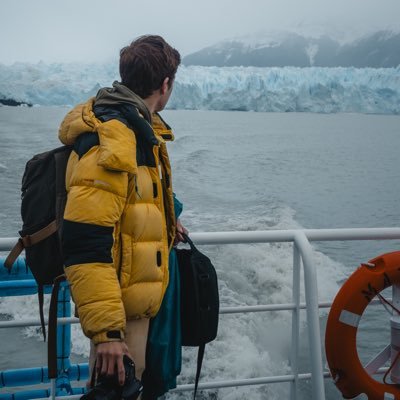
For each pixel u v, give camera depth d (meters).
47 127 65.19
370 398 1.86
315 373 1.85
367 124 107.12
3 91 148.00
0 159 27.30
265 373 5.48
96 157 1.23
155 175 1.35
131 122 1.28
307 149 49.12
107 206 1.21
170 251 1.52
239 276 8.91
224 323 6.26
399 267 1.83
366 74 144.12
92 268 1.19
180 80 148.38
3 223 13.56
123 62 1.38
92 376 1.30
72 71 154.25
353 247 11.85
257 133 72.25
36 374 2.09
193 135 63.47
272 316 6.67
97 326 1.18
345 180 28.95
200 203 18.69
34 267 1.36
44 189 1.34
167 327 1.46
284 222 15.92
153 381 1.48
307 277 1.87
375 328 6.65
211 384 1.91
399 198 23.00
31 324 1.68
